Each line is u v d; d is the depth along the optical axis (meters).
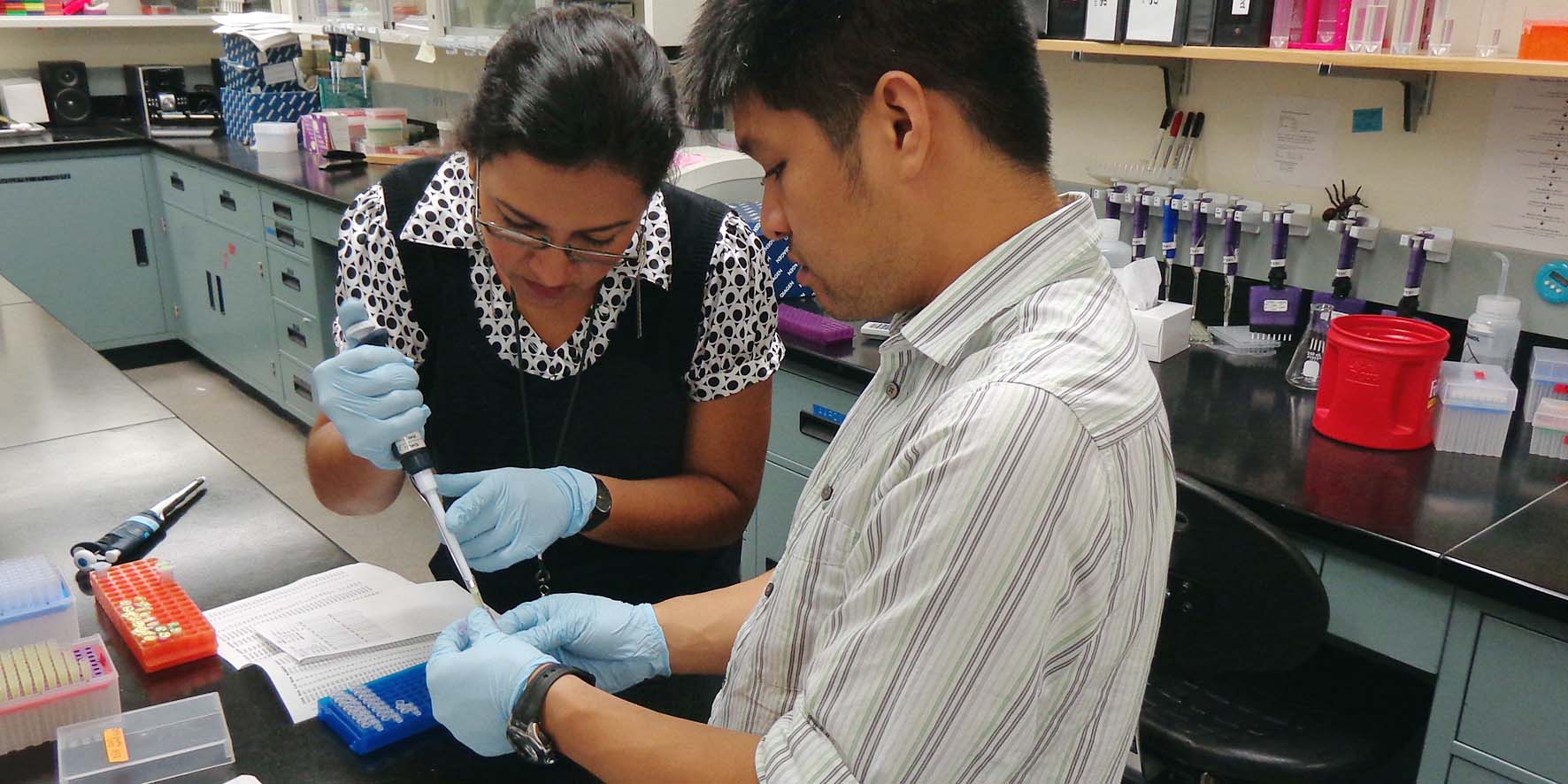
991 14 0.66
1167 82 2.27
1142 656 0.71
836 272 0.74
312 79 4.36
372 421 1.08
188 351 4.71
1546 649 1.32
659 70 0.99
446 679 0.92
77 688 1.01
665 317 1.27
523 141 0.93
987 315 0.73
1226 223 2.18
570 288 1.08
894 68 0.66
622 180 0.97
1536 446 1.70
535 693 0.85
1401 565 1.41
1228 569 1.42
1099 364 0.67
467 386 1.28
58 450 1.68
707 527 1.33
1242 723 1.56
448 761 1.00
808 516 0.84
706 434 1.36
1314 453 1.69
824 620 0.78
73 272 4.32
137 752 0.98
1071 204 0.73
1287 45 1.92
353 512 1.38
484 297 1.23
